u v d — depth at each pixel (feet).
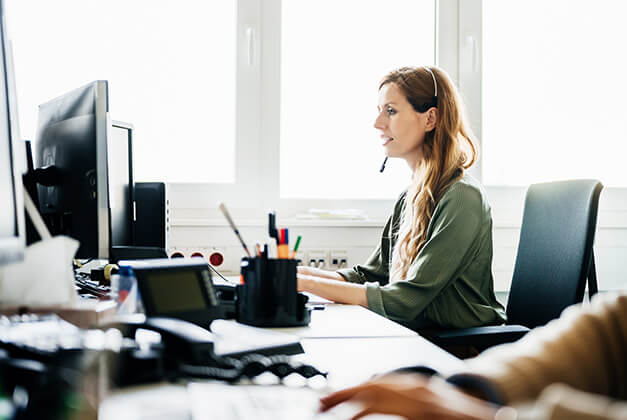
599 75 8.19
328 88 7.74
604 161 8.21
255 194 7.65
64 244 3.11
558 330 2.07
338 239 7.36
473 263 5.02
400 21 7.85
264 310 3.32
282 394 2.02
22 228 2.68
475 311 4.89
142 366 2.11
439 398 1.64
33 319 3.01
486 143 7.99
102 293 4.13
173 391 2.04
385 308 4.41
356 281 5.74
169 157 7.48
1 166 2.56
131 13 7.36
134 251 4.93
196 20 7.50
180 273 2.85
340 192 7.79
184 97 7.49
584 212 4.49
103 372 1.95
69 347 2.10
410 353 2.72
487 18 8.01
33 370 1.75
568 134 8.13
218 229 7.16
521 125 8.04
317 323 3.52
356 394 1.75
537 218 5.05
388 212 7.83
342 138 7.77
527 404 1.70
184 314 2.72
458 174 5.22
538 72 8.07
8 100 2.65
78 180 4.34
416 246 5.16
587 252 4.38
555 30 8.10
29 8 7.13
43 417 1.66
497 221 7.65
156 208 5.66
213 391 2.04
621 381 2.00
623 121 8.24
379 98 5.68
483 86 8.01
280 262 3.34
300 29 7.71
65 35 7.22
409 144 5.52
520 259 5.12
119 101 7.34
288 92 7.70
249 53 7.58
